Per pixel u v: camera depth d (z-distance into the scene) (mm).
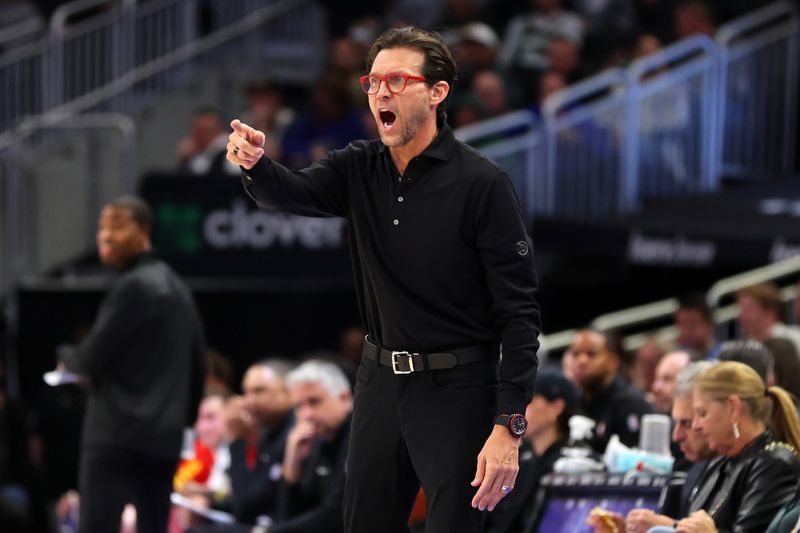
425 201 13914
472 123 43000
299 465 25062
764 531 16953
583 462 20875
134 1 46750
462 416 13883
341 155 14367
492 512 21750
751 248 36219
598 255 37594
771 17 44312
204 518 28578
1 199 41688
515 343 13703
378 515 14172
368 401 14242
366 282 14367
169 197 39125
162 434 24234
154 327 24328
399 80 13656
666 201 41156
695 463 19156
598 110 40594
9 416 32719
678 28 45688
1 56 45750
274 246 39031
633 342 38812
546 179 39938
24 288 38312
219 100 48750
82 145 43062
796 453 17781
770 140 44312
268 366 27656
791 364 22219
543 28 47688
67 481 36875
